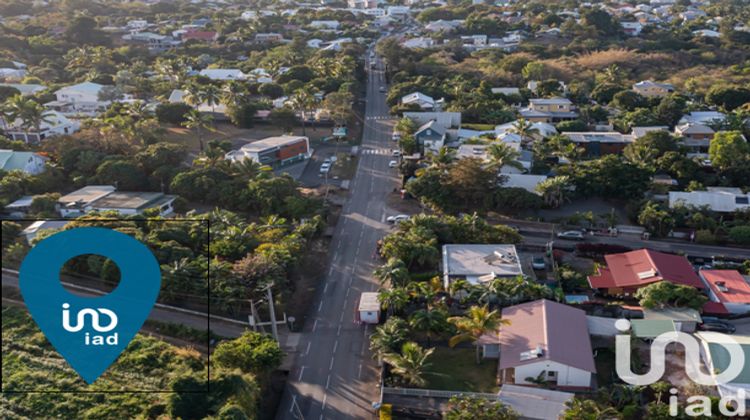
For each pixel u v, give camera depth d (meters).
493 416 51.53
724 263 83.31
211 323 70.06
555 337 62.38
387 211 103.44
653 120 141.62
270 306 67.31
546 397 56.25
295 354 66.69
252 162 107.88
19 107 126.19
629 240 92.69
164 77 182.38
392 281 73.44
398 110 152.88
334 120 148.50
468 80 180.25
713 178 109.69
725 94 162.88
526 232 94.56
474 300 72.56
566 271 79.69
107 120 128.62
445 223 89.25
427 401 58.56
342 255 88.31
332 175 120.12
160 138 130.00
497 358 64.88
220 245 80.75
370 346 65.94
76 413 52.97
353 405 59.03
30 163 111.31
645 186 102.12
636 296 72.94
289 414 57.69
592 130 143.75
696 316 68.31
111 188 105.94
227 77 185.25
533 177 106.50
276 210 98.50
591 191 103.62
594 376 60.72
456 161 109.25
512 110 152.88
